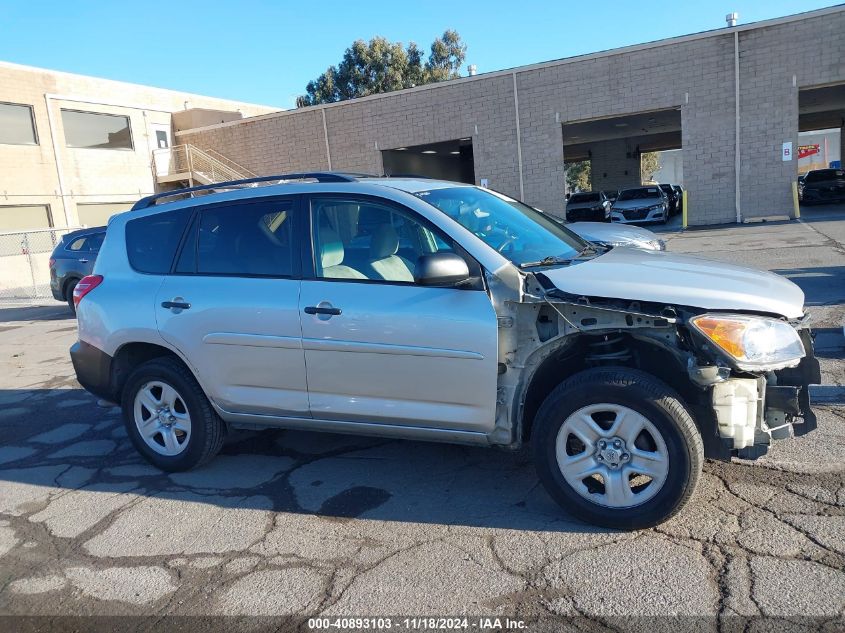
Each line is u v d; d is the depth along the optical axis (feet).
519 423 12.60
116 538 13.07
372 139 89.35
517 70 80.12
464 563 11.28
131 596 11.06
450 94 84.07
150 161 95.81
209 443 15.60
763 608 9.53
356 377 13.44
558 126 79.92
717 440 11.71
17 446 19.01
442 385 12.72
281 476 15.47
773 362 11.18
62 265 45.01
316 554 11.95
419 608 10.18
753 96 71.97
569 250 14.64
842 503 12.20
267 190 14.93
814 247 46.42
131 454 17.76
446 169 116.67
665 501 11.47
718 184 74.95
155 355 16.63
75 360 16.81
